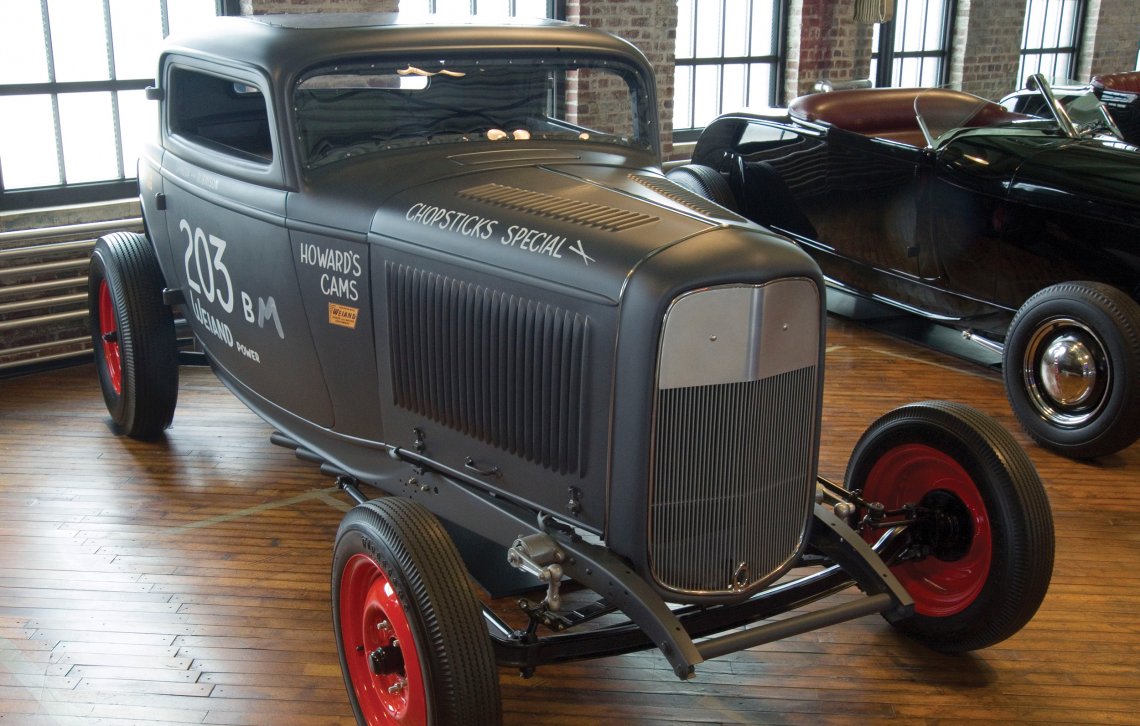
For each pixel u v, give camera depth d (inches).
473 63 119.5
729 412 87.7
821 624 93.5
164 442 167.9
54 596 123.6
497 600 125.0
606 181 107.9
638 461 86.2
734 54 313.6
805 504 97.0
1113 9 438.0
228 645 115.0
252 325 128.4
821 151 211.6
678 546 89.5
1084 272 175.5
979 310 193.6
